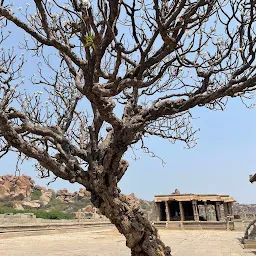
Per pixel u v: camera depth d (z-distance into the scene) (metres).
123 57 8.01
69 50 5.61
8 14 5.52
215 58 7.93
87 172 7.66
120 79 5.48
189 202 57.59
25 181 92.94
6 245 24.88
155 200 56.38
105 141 8.01
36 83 10.36
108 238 33.31
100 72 5.62
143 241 7.62
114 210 7.41
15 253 19.64
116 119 6.44
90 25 4.67
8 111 7.71
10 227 34.28
